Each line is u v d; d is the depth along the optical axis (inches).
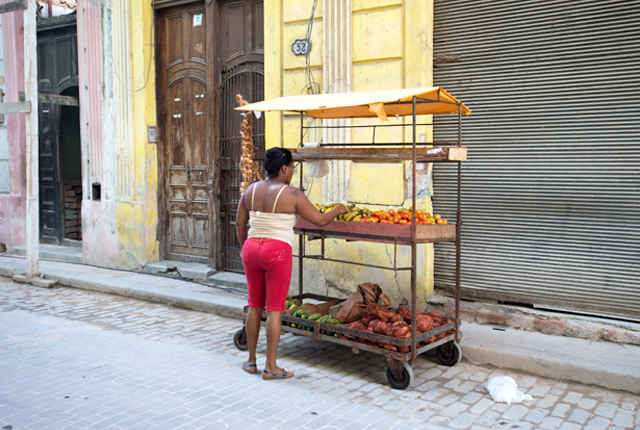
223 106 289.9
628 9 176.4
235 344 189.8
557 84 189.8
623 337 175.3
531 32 193.5
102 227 328.5
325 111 189.5
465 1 206.1
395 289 217.0
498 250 204.8
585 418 135.3
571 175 188.7
